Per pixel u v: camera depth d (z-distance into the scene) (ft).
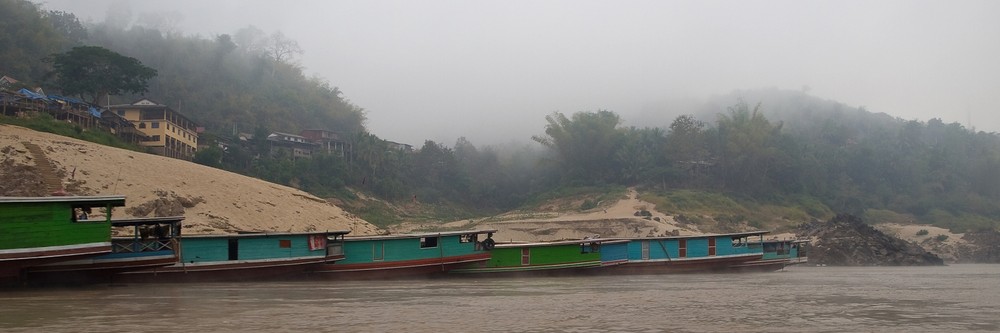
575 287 112.06
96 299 82.07
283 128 463.42
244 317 66.13
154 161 182.50
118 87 292.40
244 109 459.32
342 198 354.33
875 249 228.63
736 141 415.03
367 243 126.00
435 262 130.00
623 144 445.78
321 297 88.84
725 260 166.09
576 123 454.81
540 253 140.97
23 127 191.21
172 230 105.91
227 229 153.28
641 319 66.64
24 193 142.41
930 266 224.74
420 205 418.10
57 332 55.06
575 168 448.65
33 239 85.92
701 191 395.75
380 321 64.03
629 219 304.30
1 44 356.79
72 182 153.58
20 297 83.30
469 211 446.60
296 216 180.04
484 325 61.62
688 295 96.43
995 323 65.77
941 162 490.90
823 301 88.02
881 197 452.35
